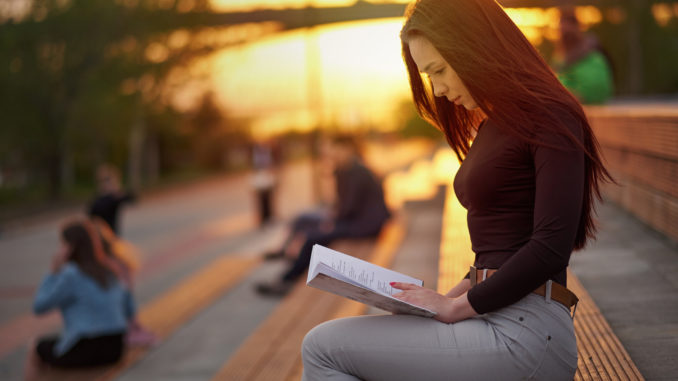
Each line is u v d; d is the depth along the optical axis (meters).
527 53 1.65
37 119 27.00
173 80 30.38
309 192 26.11
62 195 30.41
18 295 10.27
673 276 3.50
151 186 35.00
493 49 1.61
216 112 44.94
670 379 2.11
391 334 1.73
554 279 1.72
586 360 2.28
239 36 30.47
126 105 29.03
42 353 6.00
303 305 6.65
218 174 43.62
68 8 26.17
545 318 1.67
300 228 10.52
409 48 1.83
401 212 12.16
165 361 6.38
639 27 32.19
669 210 4.47
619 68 31.70
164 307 8.45
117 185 8.88
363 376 1.75
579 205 1.56
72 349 5.95
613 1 31.66
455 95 1.72
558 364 1.69
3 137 27.16
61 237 6.08
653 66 32.72
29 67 26.30
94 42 27.27
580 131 1.59
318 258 1.77
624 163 5.84
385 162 33.00
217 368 6.10
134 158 33.91
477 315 1.77
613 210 5.91
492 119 1.62
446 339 1.70
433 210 12.20
